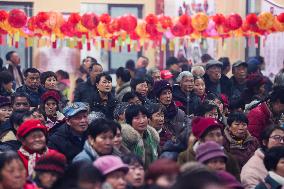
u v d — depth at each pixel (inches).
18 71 1117.7
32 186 565.3
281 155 627.5
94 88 937.5
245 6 1253.1
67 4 1286.9
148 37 1120.2
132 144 708.0
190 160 646.5
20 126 653.9
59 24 1072.2
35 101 902.4
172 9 1262.3
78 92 946.1
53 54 1253.1
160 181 470.9
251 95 948.0
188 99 895.7
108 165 530.9
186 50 1259.8
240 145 734.5
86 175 498.0
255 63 1114.1
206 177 379.9
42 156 613.0
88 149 639.8
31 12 1274.6
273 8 1182.3
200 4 1251.8
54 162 579.2
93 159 634.8
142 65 1207.6
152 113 776.9
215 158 573.9
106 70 1295.5
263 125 802.2
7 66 1115.9
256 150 699.4
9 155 553.6
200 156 577.6
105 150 637.3
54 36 1078.4
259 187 631.2
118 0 1306.6
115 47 1181.1
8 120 725.9
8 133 717.9
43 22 1066.7
